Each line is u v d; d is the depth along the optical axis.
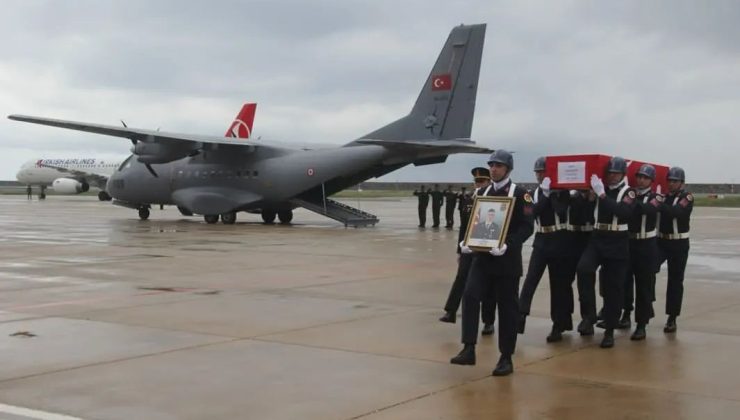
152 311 10.79
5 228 29.56
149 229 29.41
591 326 9.30
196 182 33.91
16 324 9.76
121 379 7.09
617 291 8.63
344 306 11.33
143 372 7.35
